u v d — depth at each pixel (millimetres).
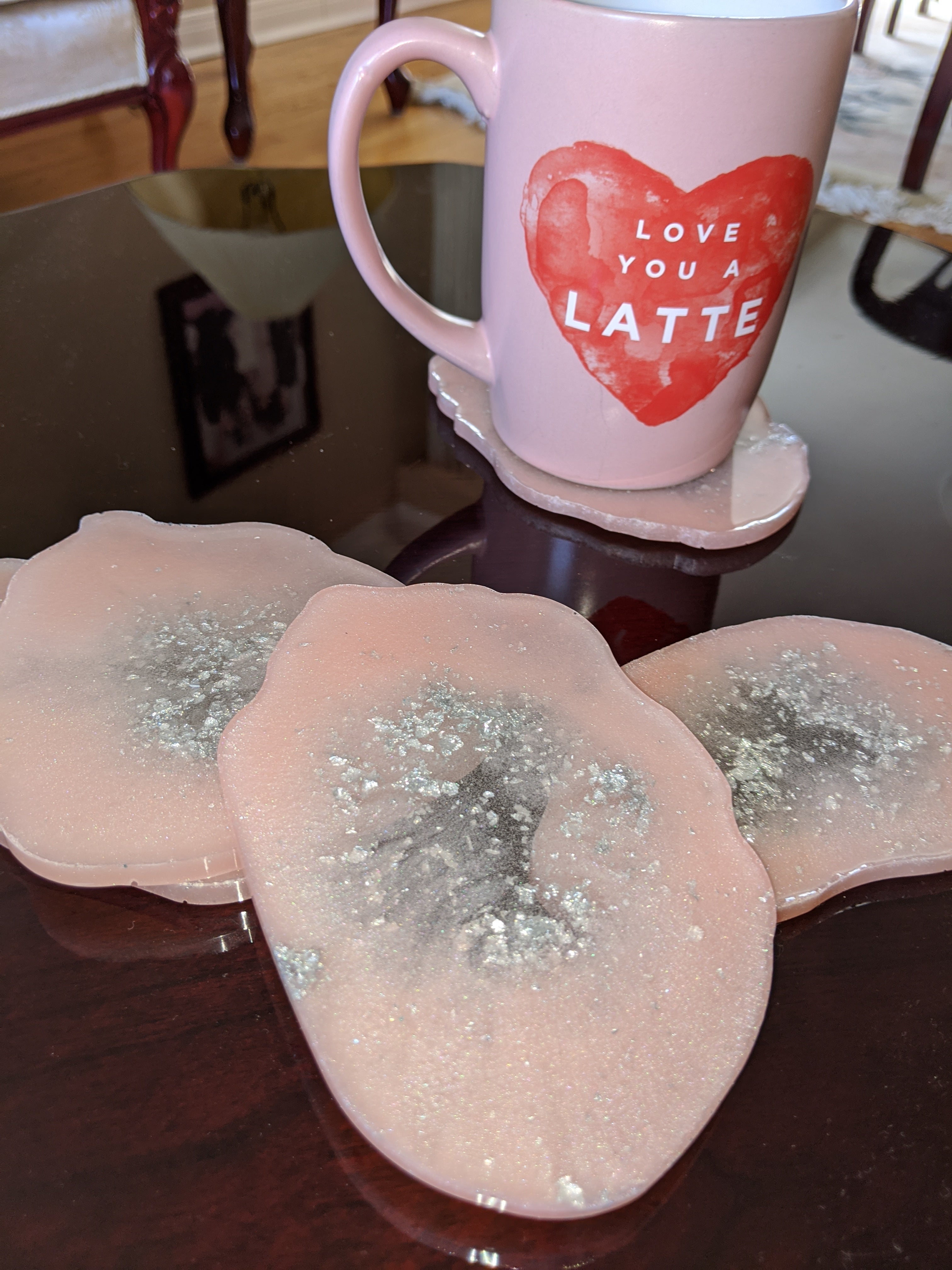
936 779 195
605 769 188
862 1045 155
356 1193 137
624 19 200
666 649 221
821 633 227
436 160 1239
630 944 161
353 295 345
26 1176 137
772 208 224
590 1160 139
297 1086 147
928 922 175
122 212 379
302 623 215
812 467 285
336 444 285
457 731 192
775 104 209
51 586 224
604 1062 148
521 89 222
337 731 190
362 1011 151
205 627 216
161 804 179
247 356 315
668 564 252
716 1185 140
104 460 271
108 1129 141
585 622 224
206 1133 142
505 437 282
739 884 171
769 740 201
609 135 213
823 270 373
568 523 266
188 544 241
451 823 176
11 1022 153
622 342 240
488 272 258
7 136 861
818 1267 134
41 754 186
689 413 255
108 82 906
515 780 184
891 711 209
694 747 194
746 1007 155
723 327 240
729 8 263
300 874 167
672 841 177
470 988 154
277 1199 136
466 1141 140
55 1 831
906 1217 138
